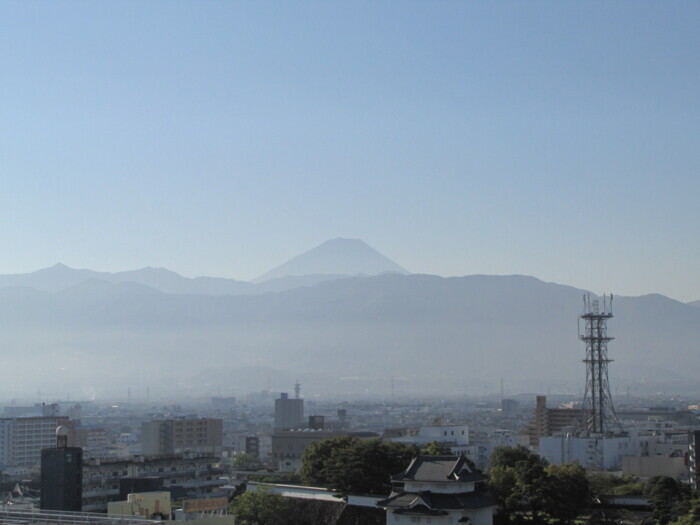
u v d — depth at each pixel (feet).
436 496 629.92
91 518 540.11
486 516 639.76
